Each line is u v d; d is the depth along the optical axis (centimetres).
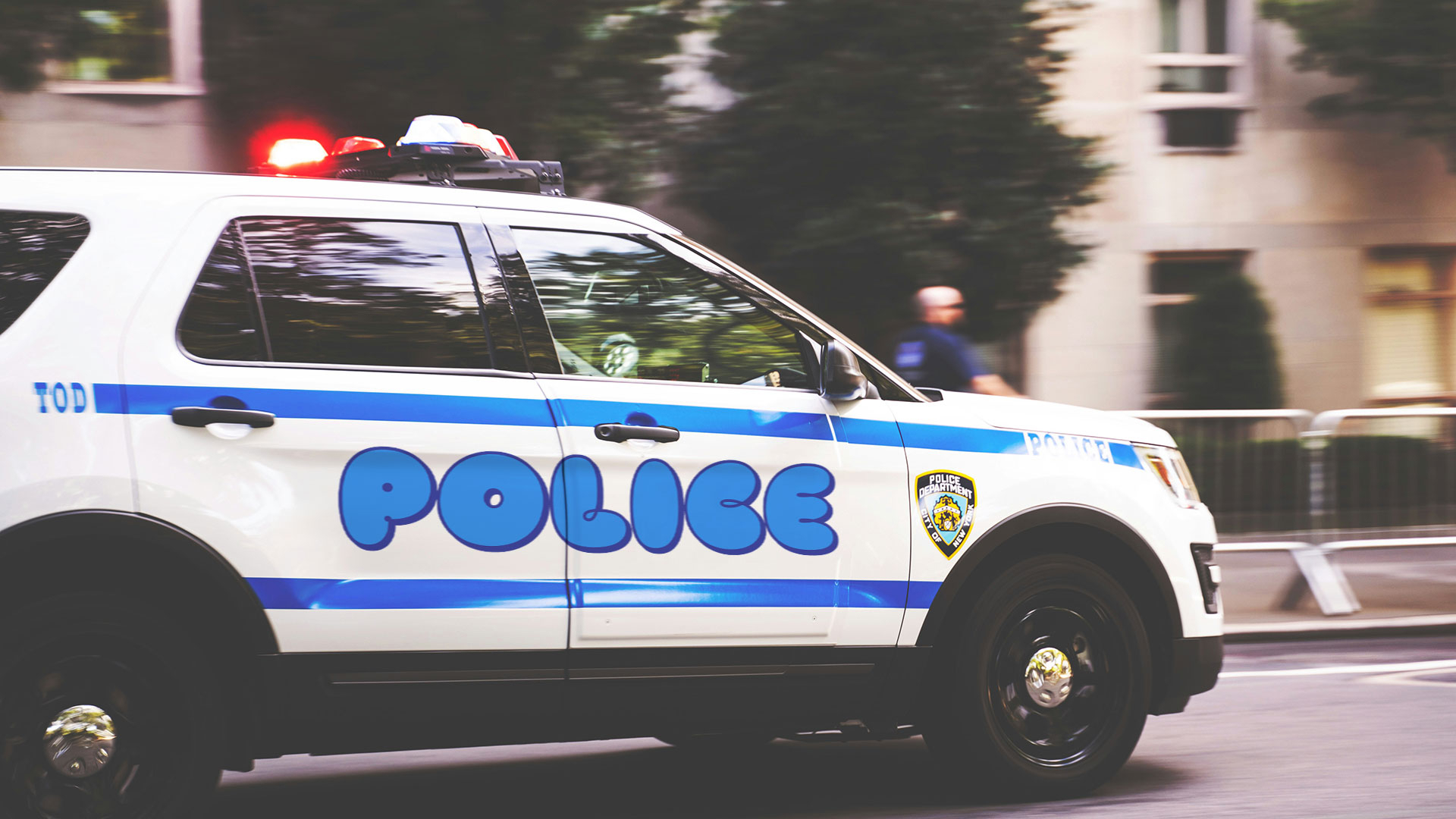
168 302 368
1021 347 1498
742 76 1181
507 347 406
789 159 1145
